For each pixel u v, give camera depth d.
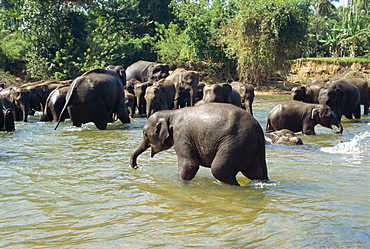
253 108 20.69
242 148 5.48
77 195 5.42
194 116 5.81
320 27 53.50
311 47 48.97
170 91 17.94
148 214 4.64
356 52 47.31
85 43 36.38
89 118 12.69
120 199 5.22
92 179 6.24
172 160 7.66
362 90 17.89
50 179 6.26
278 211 4.68
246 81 35.88
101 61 35.72
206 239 3.89
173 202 5.06
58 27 34.56
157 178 6.26
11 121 12.03
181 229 4.16
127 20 45.34
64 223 4.39
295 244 3.74
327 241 3.80
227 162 5.50
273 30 32.28
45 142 9.83
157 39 46.16
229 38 35.56
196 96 18.91
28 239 3.96
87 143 9.70
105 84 12.77
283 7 32.47
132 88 19.33
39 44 34.81
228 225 4.25
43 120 15.23
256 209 4.76
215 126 5.59
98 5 41.00
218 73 38.06
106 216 4.59
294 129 11.43
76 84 12.56
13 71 36.62
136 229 4.18
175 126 5.99
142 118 16.73
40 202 5.12
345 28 48.88
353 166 7.11
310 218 4.43
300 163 7.35
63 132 11.79
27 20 34.41
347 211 4.66
